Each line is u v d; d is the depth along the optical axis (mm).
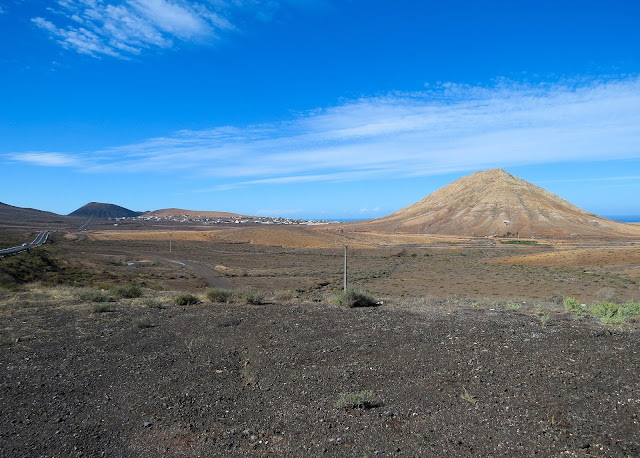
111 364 9836
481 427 6055
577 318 14203
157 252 93250
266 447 5688
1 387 8273
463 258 90375
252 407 7109
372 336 12227
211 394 7770
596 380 7766
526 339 11180
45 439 6043
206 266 70562
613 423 6027
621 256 64750
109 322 15398
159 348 11391
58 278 42156
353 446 5625
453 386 7789
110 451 5688
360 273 58844
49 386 8328
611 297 27859
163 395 7750
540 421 6176
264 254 97438
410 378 8359
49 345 11789
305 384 8203
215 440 5914
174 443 5859
